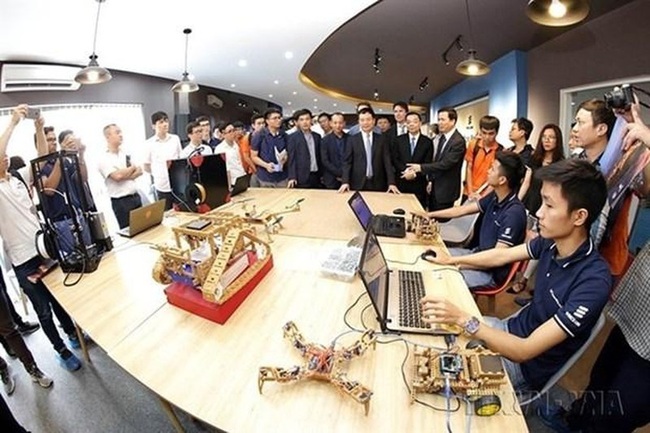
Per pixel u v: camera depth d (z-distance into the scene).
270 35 4.01
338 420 0.78
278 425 0.77
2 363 1.86
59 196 1.61
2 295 1.76
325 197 2.96
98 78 2.76
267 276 1.47
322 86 8.99
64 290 1.43
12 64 3.97
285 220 2.24
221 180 2.62
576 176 1.02
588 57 3.66
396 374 0.91
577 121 1.85
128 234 2.01
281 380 0.87
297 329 1.07
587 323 0.98
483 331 1.01
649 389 1.12
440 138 3.56
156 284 1.45
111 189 3.11
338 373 0.88
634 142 1.44
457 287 1.36
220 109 8.81
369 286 1.09
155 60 4.93
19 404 1.71
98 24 3.29
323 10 3.30
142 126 6.16
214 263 1.18
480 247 2.06
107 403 1.70
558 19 1.75
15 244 1.78
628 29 3.15
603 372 1.32
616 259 1.54
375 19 3.69
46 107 4.56
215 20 3.48
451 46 4.63
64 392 1.78
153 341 1.07
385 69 6.32
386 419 0.78
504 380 0.84
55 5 2.78
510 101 4.98
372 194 3.06
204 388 0.88
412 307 1.21
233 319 1.17
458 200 3.49
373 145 3.40
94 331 1.14
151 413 1.64
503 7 3.34
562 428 1.38
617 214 1.52
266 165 3.86
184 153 3.68
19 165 2.17
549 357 1.13
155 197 3.61
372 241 1.32
